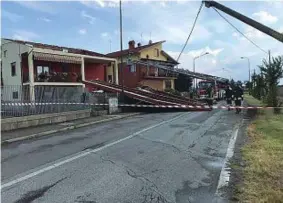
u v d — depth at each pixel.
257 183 6.12
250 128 14.03
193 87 52.53
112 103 24.69
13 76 31.16
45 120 17.02
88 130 14.91
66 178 6.77
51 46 35.50
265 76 30.53
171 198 5.52
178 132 13.20
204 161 8.09
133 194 5.73
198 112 23.95
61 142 11.50
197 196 5.60
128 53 47.16
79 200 5.48
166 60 52.22
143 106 24.80
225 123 16.27
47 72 30.72
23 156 9.15
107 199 5.51
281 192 5.56
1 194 5.85
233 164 7.69
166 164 7.84
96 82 32.41
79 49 38.72
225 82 42.44
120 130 14.38
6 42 32.03
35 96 17.64
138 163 7.96
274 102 23.36
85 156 8.87
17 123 15.23
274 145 9.67
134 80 46.69
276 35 7.16
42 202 5.41
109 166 7.70
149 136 12.30
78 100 21.72
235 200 5.35
